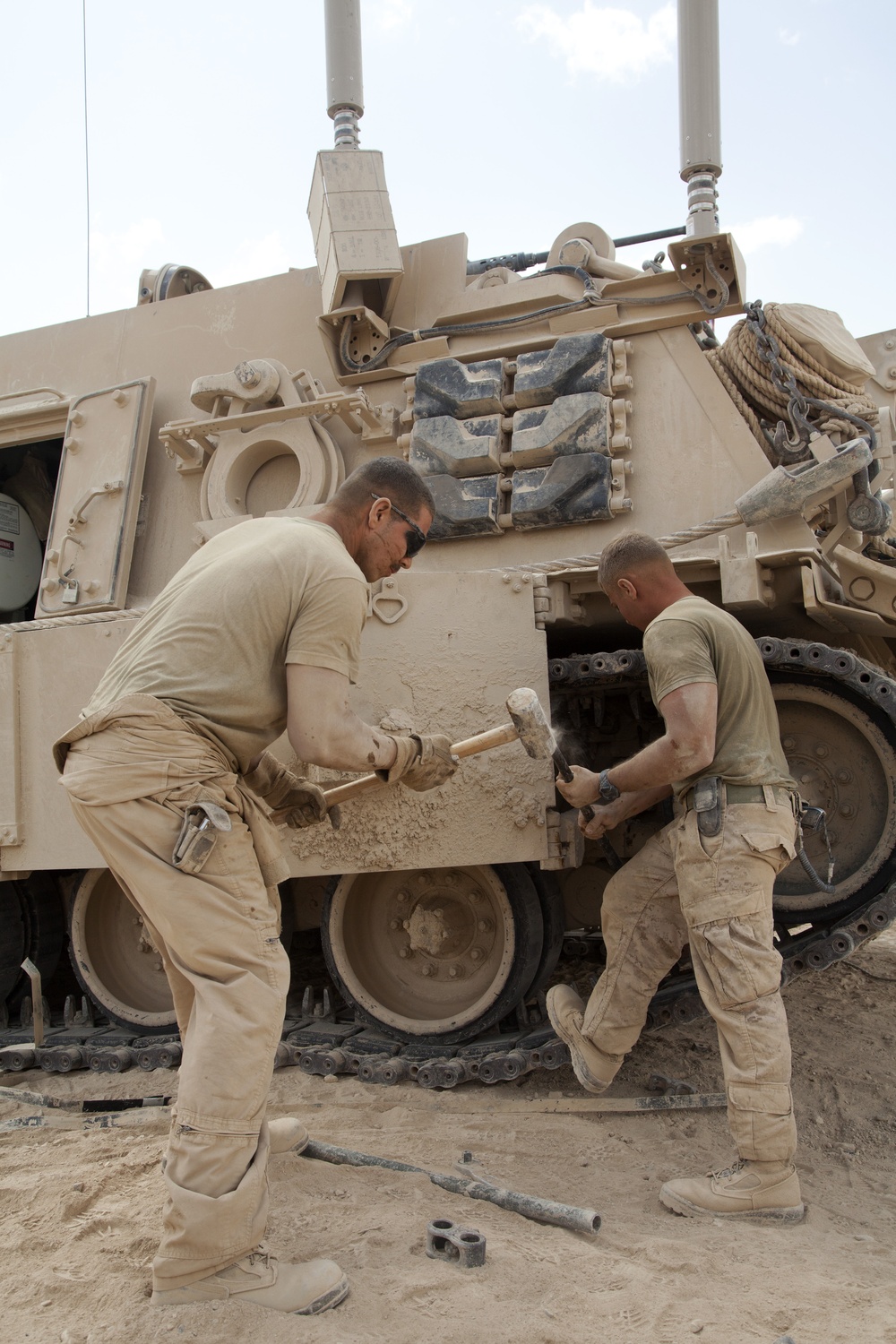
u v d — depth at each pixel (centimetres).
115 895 489
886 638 519
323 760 249
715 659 310
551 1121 371
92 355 559
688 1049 458
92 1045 462
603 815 346
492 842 383
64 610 496
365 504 283
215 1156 223
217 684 247
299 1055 424
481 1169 326
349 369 494
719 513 422
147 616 266
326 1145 324
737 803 302
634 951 335
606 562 338
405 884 440
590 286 463
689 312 444
